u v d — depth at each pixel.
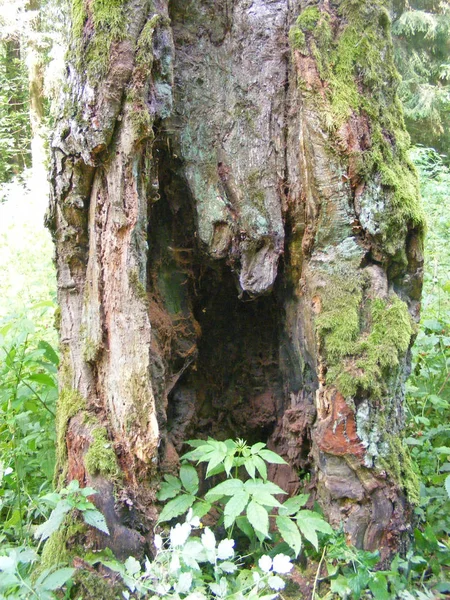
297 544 1.90
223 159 2.49
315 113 2.20
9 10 10.62
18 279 5.51
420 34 12.23
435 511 2.47
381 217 2.19
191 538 2.02
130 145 2.07
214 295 2.78
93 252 2.20
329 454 2.14
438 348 3.48
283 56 2.46
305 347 2.39
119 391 2.10
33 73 11.35
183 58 2.53
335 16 2.30
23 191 10.34
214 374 2.87
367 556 2.00
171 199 2.54
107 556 1.97
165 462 2.23
